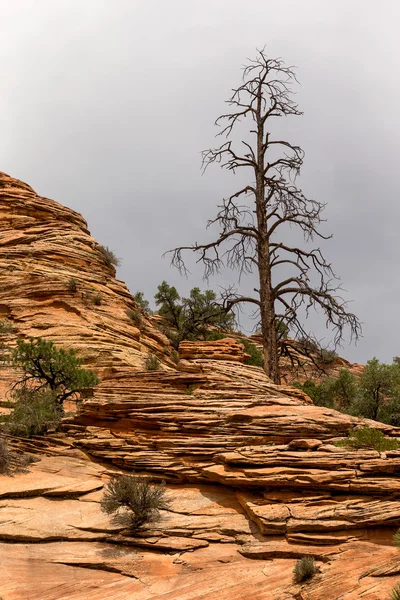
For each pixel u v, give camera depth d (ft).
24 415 50.88
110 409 49.47
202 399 50.57
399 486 34.27
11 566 30.60
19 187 115.55
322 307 64.08
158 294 120.98
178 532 34.88
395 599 23.70
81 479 41.83
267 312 67.26
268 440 41.86
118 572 31.24
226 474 38.50
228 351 63.46
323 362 70.64
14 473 41.34
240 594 27.68
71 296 93.25
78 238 107.14
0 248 100.22
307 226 67.51
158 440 44.68
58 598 27.96
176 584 29.60
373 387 84.23
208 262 69.77
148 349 97.25
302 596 26.37
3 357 77.56
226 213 71.00
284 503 35.81
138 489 36.70
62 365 58.08
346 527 32.99
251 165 72.38
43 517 35.91
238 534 34.73
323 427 41.91
